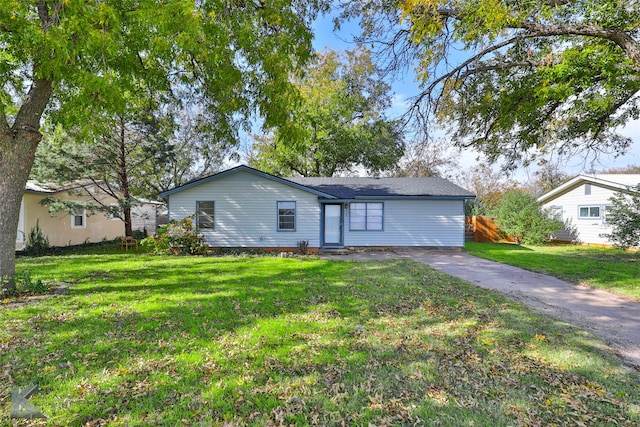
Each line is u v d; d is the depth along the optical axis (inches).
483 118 322.7
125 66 249.3
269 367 130.3
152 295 239.0
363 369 129.8
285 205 542.9
